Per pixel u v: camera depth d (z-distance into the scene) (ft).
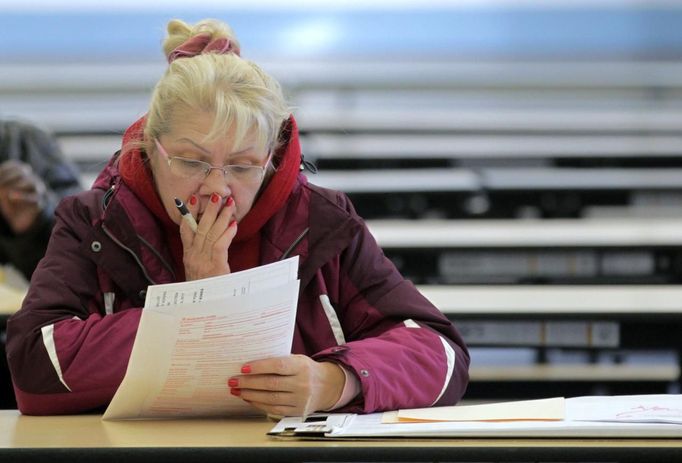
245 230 20.35
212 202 19.08
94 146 61.26
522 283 42.78
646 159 59.47
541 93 67.26
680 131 62.85
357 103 65.98
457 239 44.24
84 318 20.18
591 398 19.29
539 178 55.67
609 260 43.45
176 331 17.63
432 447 16.03
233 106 18.66
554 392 36.96
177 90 18.92
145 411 18.79
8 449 16.21
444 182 54.49
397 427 17.12
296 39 67.56
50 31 66.44
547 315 32.35
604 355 36.86
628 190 54.65
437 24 67.56
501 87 66.80
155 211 20.31
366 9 67.36
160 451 16.16
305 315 20.70
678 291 36.86
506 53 67.56
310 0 67.36
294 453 16.10
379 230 47.06
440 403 19.77
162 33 21.56
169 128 18.99
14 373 19.60
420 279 43.50
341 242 20.75
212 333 17.75
